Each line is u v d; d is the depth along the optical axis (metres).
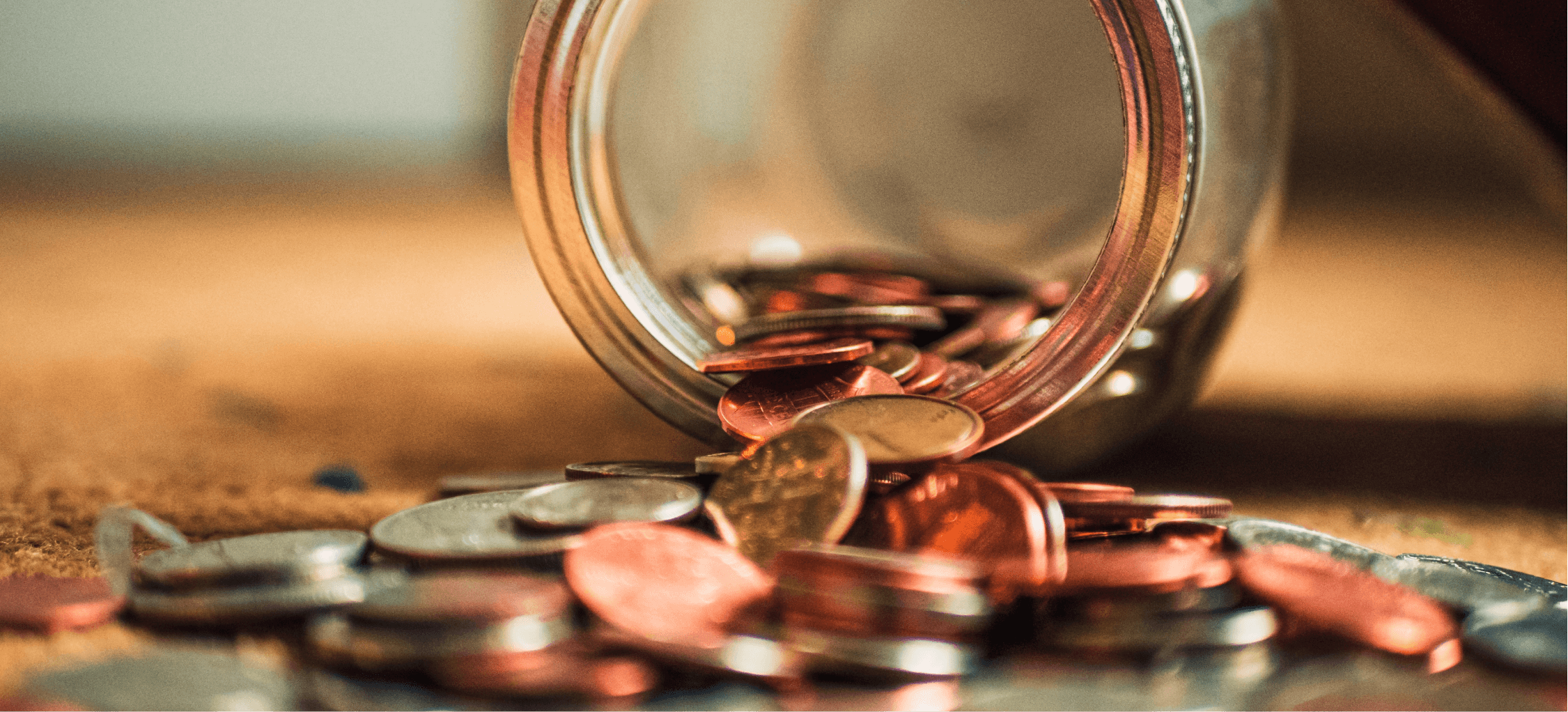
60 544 0.29
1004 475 0.26
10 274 0.83
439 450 0.37
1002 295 0.34
